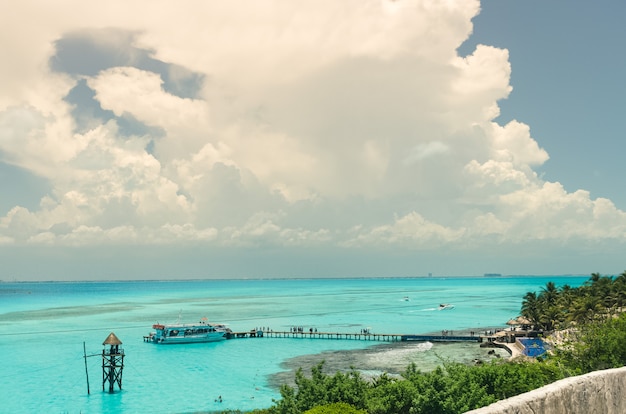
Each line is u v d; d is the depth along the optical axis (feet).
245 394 229.86
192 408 207.62
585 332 128.36
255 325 535.19
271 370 286.66
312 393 101.24
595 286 359.87
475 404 94.27
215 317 632.79
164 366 305.53
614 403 42.24
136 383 257.55
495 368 110.42
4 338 441.27
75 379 268.41
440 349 351.67
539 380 108.99
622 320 127.85
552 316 351.67
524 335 366.22
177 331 407.64
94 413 200.95
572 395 38.06
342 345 384.27
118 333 473.67
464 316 611.47
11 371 291.38
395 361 303.27
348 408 86.63
